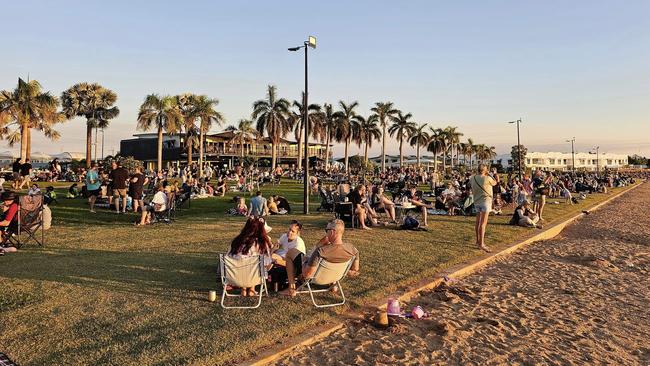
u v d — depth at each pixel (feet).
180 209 55.31
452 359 15.31
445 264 27.55
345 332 16.90
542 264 31.78
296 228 22.15
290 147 262.67
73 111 168.66
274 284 20.45
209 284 21.24
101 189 57.57
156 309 17.70
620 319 20.79
